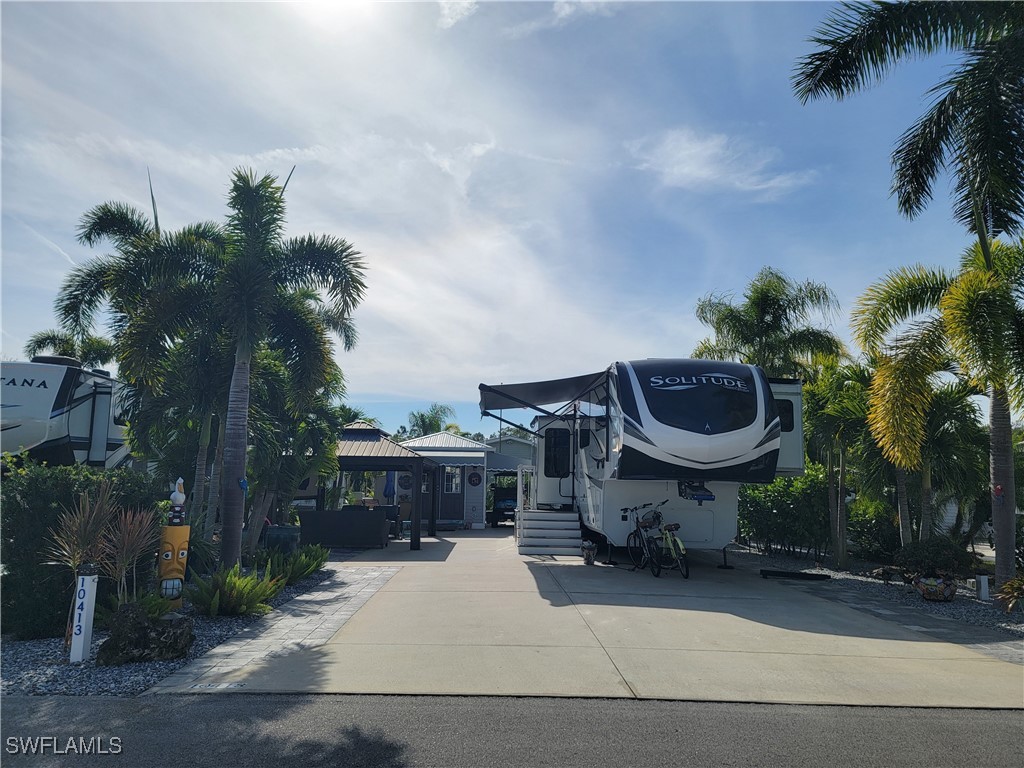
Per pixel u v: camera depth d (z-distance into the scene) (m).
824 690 5.80
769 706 5.37
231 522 10.57
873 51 10.99
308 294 13.13
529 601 9.54
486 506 30.05
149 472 14.64
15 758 4.28
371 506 22.69
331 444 15.23
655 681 5.91
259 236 11.35
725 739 4.69
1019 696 5.73
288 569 10.83
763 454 11.72
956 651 7.30
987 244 10.59
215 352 12.27
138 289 11.39
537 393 15.53
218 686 5.64
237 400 10.81
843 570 14.21
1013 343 9.73
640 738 4.68
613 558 15.01
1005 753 4.55
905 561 11.43
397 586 10.88
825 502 15.40
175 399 12.52
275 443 13.20
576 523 15.50
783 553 17.17
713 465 11.55
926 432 12.07
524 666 6.27
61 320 14.45
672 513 13.35
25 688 5.60
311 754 4.36
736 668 6.38
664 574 12.79
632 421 11.75
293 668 6.16
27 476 7.53
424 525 26.50
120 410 14.41
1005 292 9.66
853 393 13.16
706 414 11.70
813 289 20.09
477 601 9.52
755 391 12.05
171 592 8.01
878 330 11.31
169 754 4.35
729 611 9.18
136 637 6.34
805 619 8.82
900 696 5.68
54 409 12.73
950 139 10.66
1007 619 9.16
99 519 6.90
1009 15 10.41
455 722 4.90
